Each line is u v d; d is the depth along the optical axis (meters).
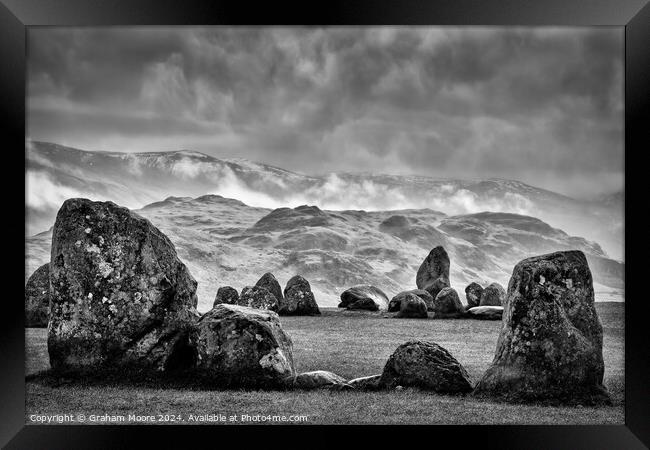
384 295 61.59
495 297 52.62
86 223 22.50
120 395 20.81
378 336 36.34
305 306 52.00
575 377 19.66
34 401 20.81
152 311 22.16
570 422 19.05
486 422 19.08
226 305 22.47
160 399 20.39
